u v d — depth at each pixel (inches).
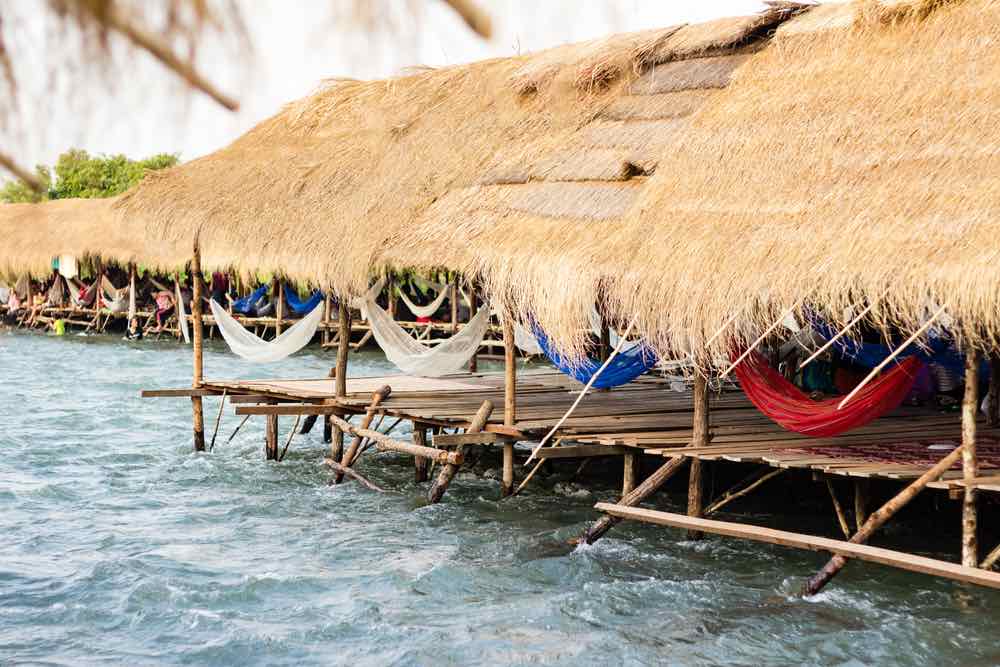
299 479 662.5
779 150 494.6
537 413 618.8
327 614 418.0
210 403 982.4
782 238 442.0
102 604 425.4
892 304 388.5
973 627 400.2
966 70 473.7
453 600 436.8
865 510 481.7
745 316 430.0
